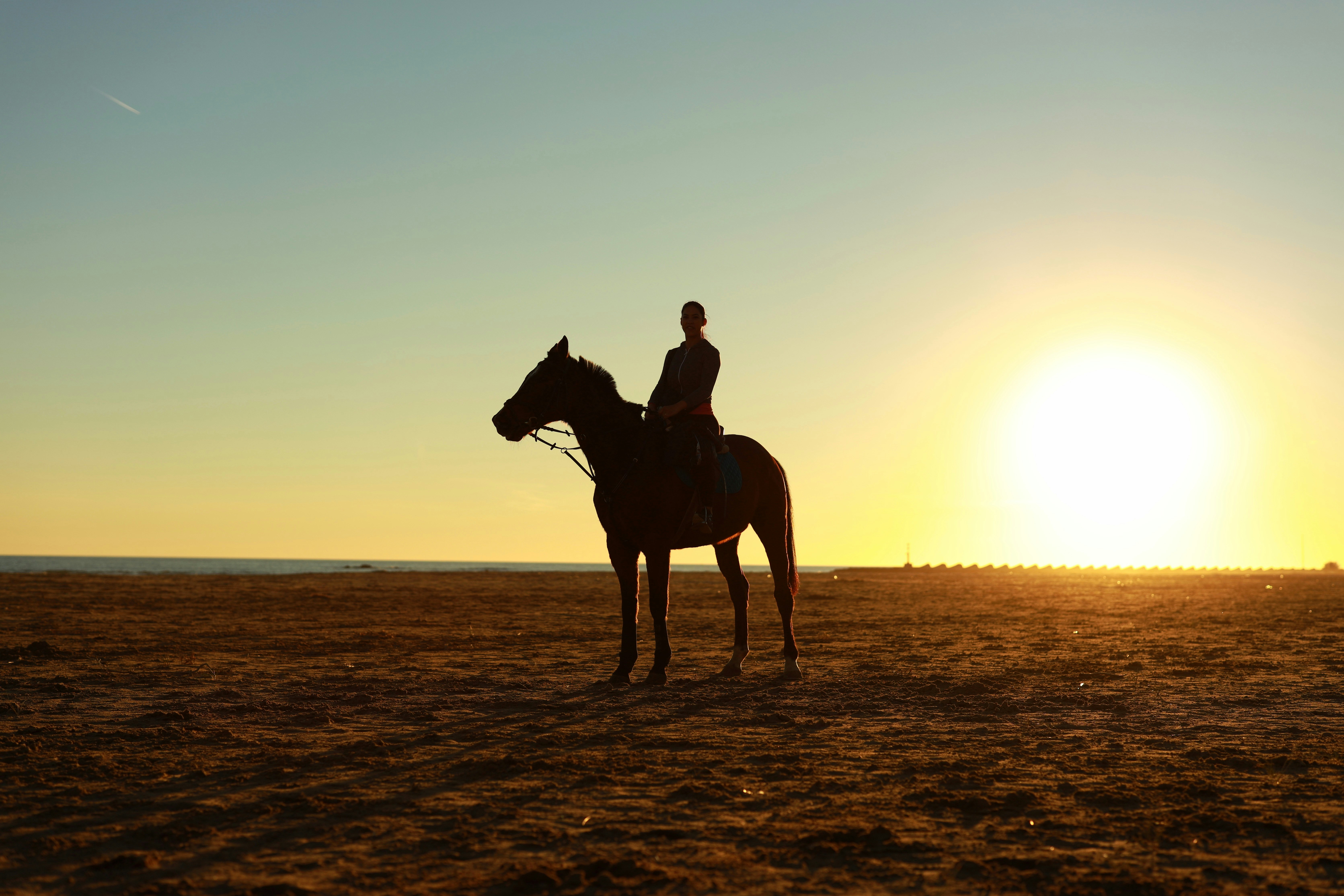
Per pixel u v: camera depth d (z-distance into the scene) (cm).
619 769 546
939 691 881
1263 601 2952
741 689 888
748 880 358
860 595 3262
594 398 886
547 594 3027
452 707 781
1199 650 1292
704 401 901
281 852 395
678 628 1670
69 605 2159
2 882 359
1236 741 648
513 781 518
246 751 597
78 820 442
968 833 421
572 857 385
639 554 929
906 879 360
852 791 498
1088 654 1223
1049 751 608
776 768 549
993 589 4041
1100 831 425
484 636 1475
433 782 515
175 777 526
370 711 761
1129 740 648
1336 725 714
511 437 883
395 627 1644
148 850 398
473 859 385
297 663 1100
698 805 468
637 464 872
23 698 828
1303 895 344
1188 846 405
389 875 365
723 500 911
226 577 4581
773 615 2041
